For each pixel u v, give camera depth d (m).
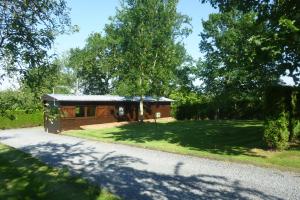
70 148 20.42
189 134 25.36
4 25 8.84
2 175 12.57
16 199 9.39
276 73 20.45
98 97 37.50
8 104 9.02
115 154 17.52
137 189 10.51
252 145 18.03
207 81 38.94
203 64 39.69
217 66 37.53
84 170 13.62
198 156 16.19
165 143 20.78
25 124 40.00
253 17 26.41
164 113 47.03
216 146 18.53
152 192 10.13
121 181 11.60
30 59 9.04
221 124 33.62
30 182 11.38
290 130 17.30
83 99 33.75
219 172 12.62
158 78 39.84
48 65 9.67
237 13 37.16
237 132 24.62
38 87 9.51
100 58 61.12
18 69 9.09
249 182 11.08
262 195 9.63
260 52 14.66
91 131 30.41
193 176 12.08
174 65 41.28
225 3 17.98
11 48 8.63
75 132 30.03
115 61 54.50
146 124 37.38
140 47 38.88
